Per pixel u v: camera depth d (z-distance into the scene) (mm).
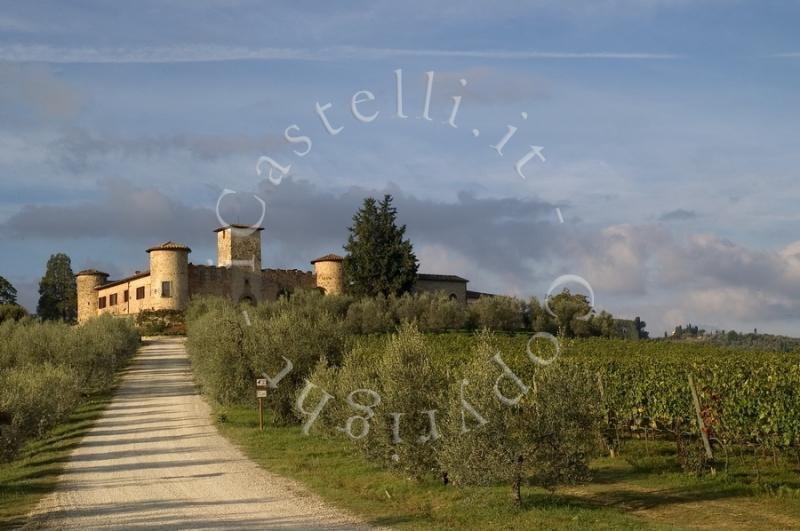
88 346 33344
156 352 52500
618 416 18312
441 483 13812
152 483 14547
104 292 77375
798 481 13891
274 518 11273
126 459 17719
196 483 14383
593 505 12172
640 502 12477
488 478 11812
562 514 11242
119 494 13578
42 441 21391
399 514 11531
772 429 14859
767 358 23047
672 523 11047
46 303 95875
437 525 10789
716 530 10633
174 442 20125
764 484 13617
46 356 31797
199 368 31656
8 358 31406
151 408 28062
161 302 66125
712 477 14344
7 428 16953
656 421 18219
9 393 17797
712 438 16219
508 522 10906
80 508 12469
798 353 27562
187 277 67312
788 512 11688
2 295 86125
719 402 15734
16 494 13914
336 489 13594
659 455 17359
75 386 26578
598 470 15430
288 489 13602
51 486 14680
